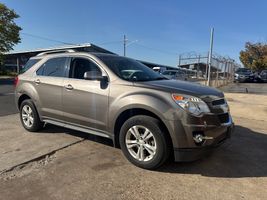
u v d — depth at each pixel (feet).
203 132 12.90
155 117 13.58
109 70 15.55
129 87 14.43
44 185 12.12
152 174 13.35
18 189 11.77
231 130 14.74
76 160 14.92
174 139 12.87
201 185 12.37
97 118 15.58
